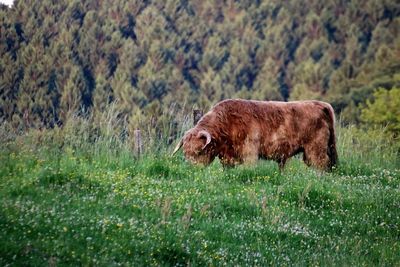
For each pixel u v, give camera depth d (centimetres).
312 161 6700
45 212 3838
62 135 6172
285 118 6588
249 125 6438
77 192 4572
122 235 3822
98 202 4378
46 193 4319
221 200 5031
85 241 3616
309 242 4556
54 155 5641
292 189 5525
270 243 4397
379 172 6950
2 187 4297
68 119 6569
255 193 5259
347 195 5641
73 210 4072
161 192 5028
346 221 5103
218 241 4216
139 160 6162
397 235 5003
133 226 3947
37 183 4597
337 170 6769
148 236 3888
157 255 3744
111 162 5953
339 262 4188
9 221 3625
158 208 4462
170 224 4200
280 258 4131
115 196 4662
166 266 3638
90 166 5562
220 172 5922
